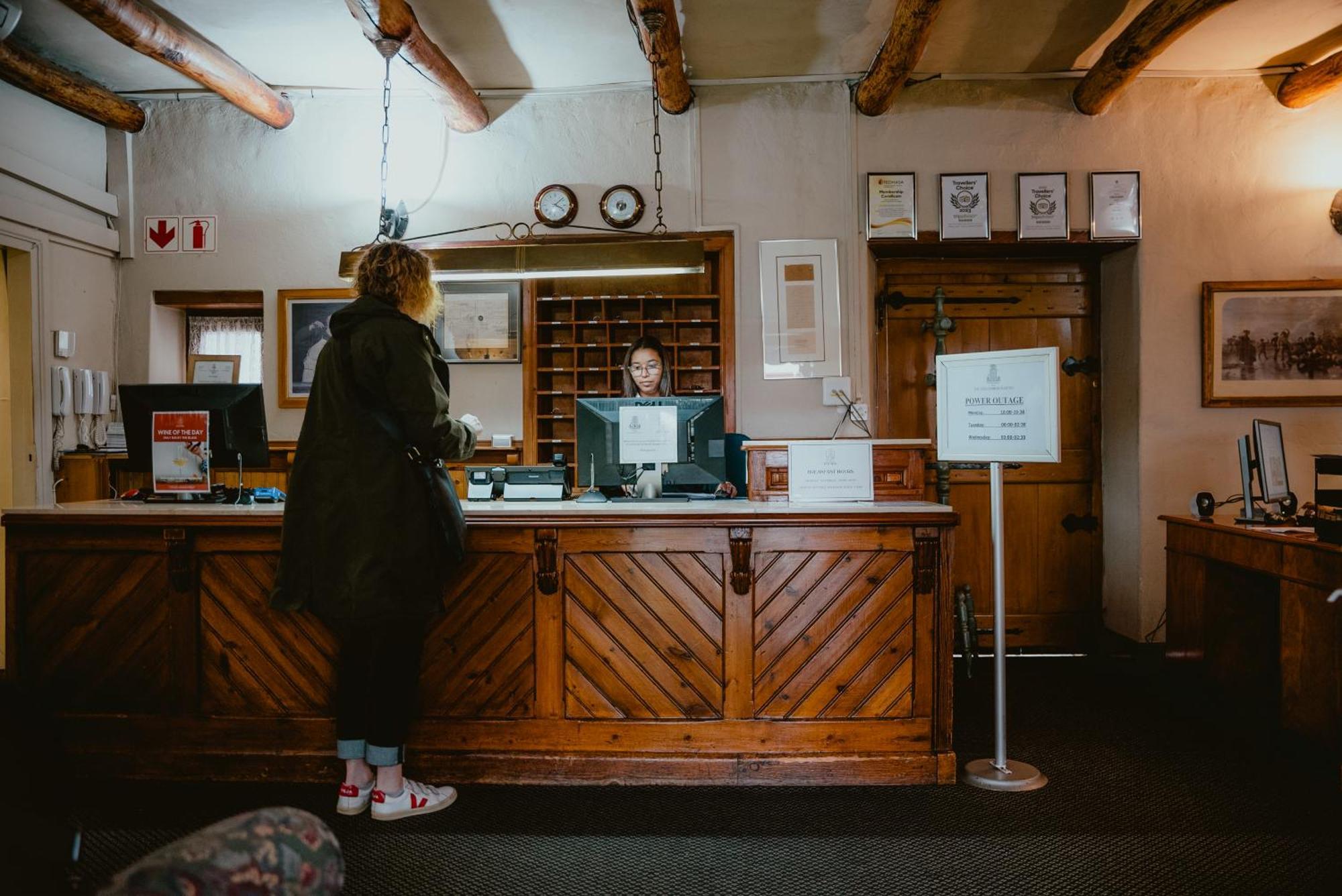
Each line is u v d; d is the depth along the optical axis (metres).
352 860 2.18
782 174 4.34
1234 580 3.44
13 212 3.84
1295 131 4.24
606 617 2.65
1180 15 3.38
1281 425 4.04
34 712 1.09
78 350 4.29
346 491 2.24
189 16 3.66
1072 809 2.49
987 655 4.53
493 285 4.45
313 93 4.46
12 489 4.02
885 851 2.23
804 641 2.65
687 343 4.39
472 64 4.15
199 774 2.70
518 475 3.02
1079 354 4.61
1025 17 3.73
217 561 2.69
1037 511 4.61
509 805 2.52
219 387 3.01
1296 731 2.93
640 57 4.09
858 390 4.32
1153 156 4.26
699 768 2.64
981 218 4.27
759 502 2.86
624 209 4.35
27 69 3.84
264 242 4.51
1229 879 2.08
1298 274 4.25
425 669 2.68
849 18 3.73
